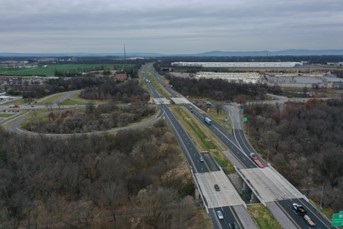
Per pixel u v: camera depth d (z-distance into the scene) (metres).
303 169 153.50
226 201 114.19
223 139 180.25
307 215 104.94
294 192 120.25
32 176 137.00
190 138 177.38
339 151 159.25
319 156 160.38
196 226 101.94
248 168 141.88
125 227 108.94
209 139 177.50
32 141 167.88
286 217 104.69
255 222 101.94
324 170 154.12
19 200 122.81
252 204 113.12
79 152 158.00
